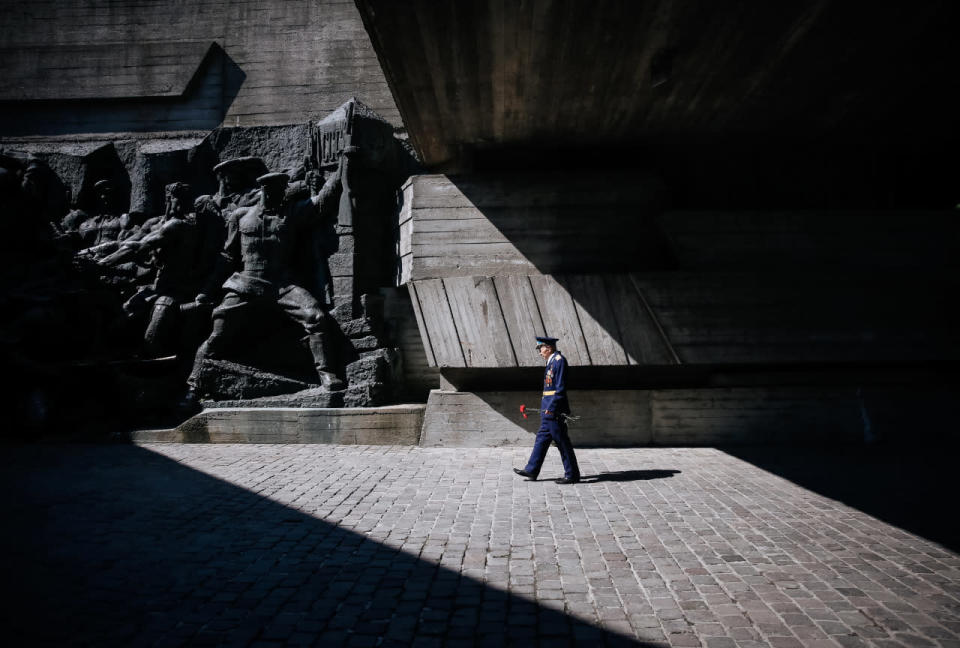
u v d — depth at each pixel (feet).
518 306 34.71
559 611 13.16
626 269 35.60
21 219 43.62
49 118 48.83
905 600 13.62
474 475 27.35
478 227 35.91
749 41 24.54
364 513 21.15
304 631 12.26
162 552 17.16
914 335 34.37
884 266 34.81
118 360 40.11
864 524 19.54
